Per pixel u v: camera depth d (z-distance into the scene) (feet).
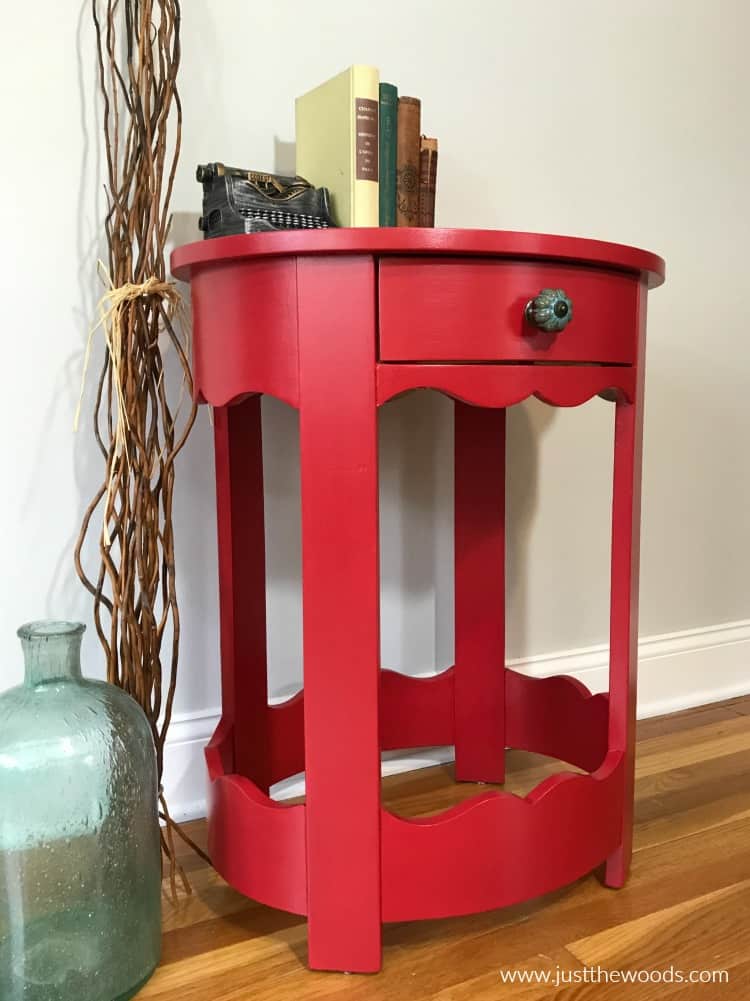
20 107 3.51
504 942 3.11
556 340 2.87
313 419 2.73
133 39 3.57
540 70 4.73
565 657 5.16
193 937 3.16
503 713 4.37
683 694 5.59
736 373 5.62
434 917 2.91
